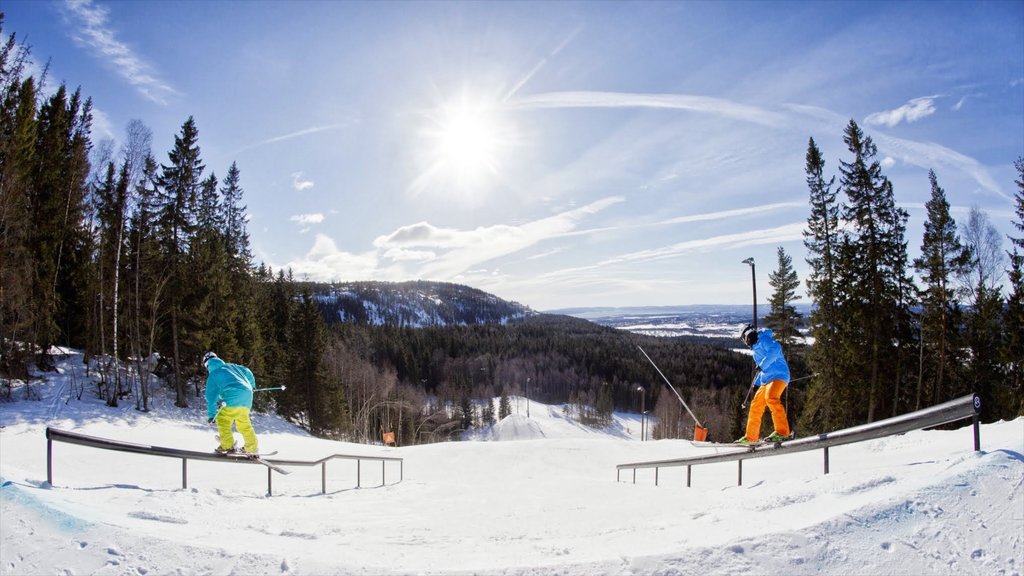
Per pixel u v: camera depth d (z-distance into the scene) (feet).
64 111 99.86
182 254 96.73
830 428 80.02
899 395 79.56
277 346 127.34
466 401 233.76
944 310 75.51
